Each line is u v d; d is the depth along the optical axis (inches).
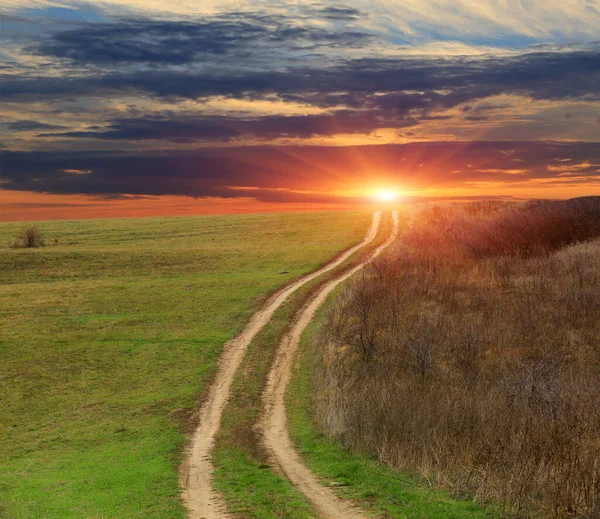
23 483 711.7
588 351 1108.5
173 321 1584.6
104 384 1201.4
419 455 655.8
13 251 2544.3
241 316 1606.8
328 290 1823.3
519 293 1433.3
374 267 1800.0
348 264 2180.1
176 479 683.4
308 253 2431.1
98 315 1652.3
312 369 1205.7
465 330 1180.5
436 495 553.0
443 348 1141.7
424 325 1226.6
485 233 2059.5
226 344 1400.1
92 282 2050.9
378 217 3523.6
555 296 1360.7
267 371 1219.9
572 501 500.4
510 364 1058.7
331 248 2518.5
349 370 1106.7
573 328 1200.8
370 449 730.8
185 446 862.5
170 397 1108.5
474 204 2982.3
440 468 612.1
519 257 1863.9
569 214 2188.7
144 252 2546.8
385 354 1153.4
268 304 1708.9
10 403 1123.9
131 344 1419.8
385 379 1014.4
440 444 663.8
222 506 571.5
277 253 2474.2
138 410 1058.1
